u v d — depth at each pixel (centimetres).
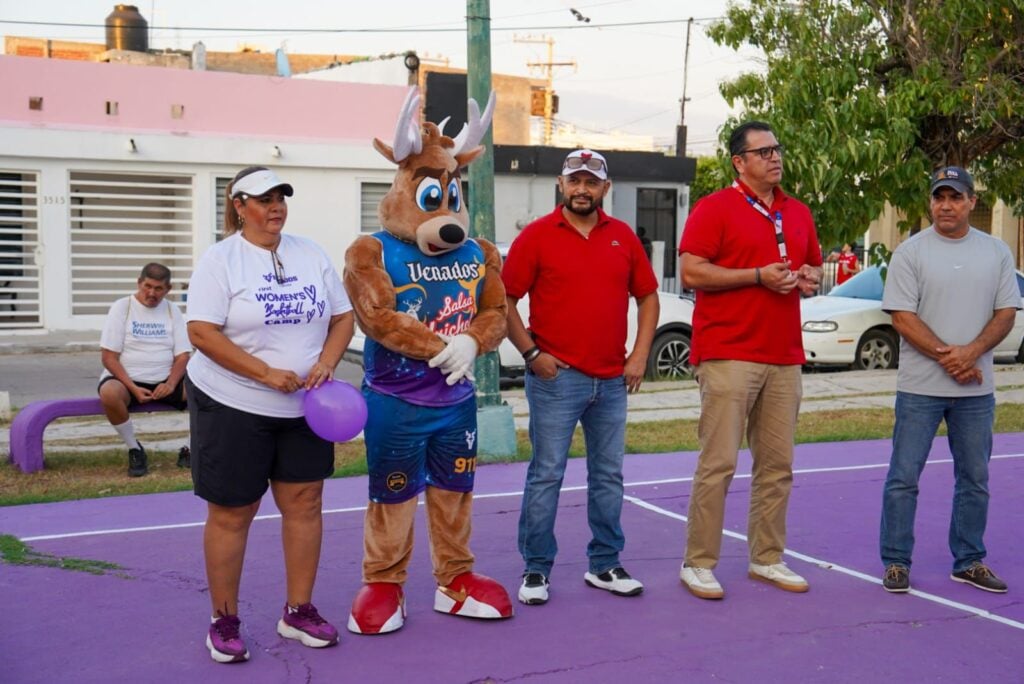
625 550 664
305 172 2323
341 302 504
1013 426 1111
